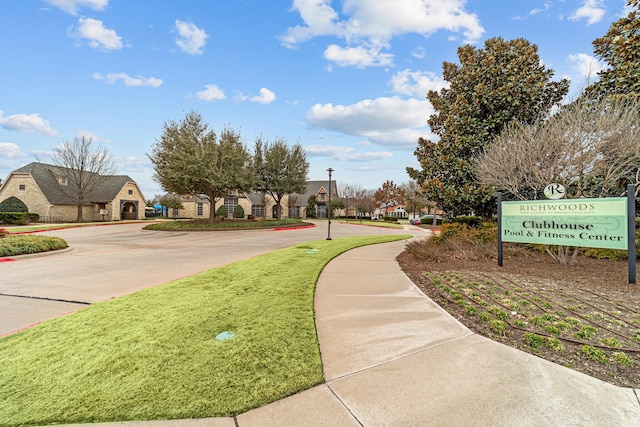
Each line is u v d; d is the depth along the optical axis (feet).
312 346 9.60
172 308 13.23
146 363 8.55
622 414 6.47
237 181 73.31
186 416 6.48
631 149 18.53
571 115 20.07
